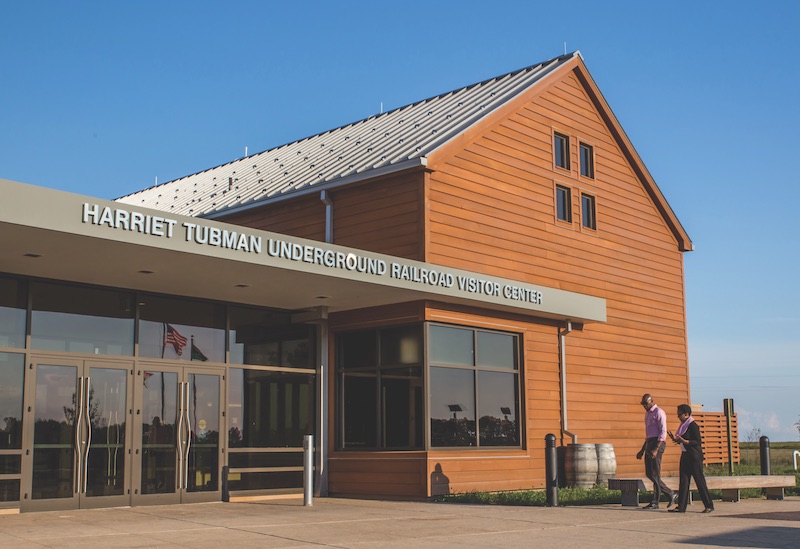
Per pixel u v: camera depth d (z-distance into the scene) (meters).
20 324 14.80
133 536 11.23
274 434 18.12
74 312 15.48
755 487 17.97
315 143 26.36
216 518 13.57
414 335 17.89
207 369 17.20
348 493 18.28
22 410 14.59
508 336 19.97
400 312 18.02
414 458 17.31
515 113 21.14
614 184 24.23
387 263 16.19
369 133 23.98
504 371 19.59
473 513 14.39
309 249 14.96
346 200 19.53
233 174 27.03
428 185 18.34
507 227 20.22
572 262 22.08
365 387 18.53
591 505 16.06
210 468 17.02
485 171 19.89
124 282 15.73
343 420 18.80
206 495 16.83
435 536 11.34
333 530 11.95
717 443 29.84
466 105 22.30
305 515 14.07
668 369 24.89
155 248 13.02
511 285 18.72
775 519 13.44
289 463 18.28
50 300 15.21
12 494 14.27
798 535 11.44
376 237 18.83
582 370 21.80
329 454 18.73
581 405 21.55
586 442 21.48
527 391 19.92
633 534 11.55
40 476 14.63
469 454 18.11
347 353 19.02
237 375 17.72
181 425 16.59
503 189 20.31
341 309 18.81
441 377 17.92
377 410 18.20
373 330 18.59
